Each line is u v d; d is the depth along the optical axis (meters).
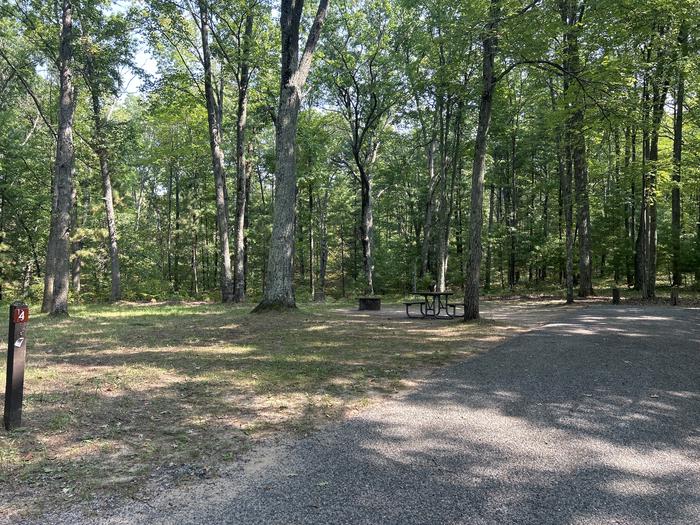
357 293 34.97
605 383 6.20
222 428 4.56
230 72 22.16
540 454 3.94
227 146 30.78
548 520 2.91
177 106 23.20
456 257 34.66
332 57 23.34
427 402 5.40
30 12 17.00
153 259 33.88
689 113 19.80
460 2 13.05
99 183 27.42
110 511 2.99
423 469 3.64
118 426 4.59
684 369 6.97
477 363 7.47
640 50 16.14
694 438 4.34
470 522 2.88
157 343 9.38
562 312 15.84
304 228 37.19
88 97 24.09
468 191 36.06
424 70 23.30
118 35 18.38
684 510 3.05
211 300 26.52
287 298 14.05
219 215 22.53
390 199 36.97
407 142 31.12
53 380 6.28
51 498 3.15
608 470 3.65
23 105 28.70
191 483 3.39
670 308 16.27
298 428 4.56
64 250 15.12
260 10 20.44
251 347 8.88
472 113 25.38
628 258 26.62
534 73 15.34
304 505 3.07
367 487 3.33
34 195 27.62
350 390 5.91
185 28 19.95
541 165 31.69
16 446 4.03
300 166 27.86
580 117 17.19
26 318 4.58
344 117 26.97
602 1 13.02
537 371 6.88
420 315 14.91
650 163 18.39
